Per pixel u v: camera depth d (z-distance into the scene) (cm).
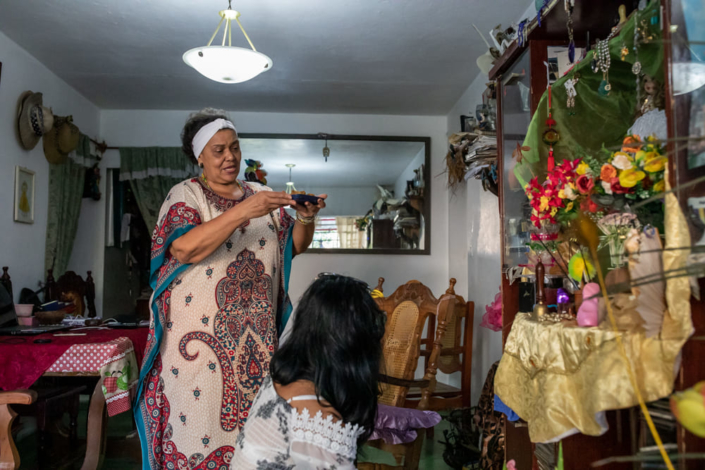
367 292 114
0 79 371
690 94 110
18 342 260
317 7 333
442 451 325
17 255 400
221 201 184
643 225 126
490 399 269
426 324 532
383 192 547
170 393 168
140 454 320
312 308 111
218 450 166
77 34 373
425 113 552
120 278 609
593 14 175
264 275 182
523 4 328
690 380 106
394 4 329
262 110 545
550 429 124
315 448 103
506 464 196
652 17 131
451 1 325
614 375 108
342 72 441
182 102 521
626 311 110
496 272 385
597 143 180
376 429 225
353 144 550
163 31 367
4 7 335
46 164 441
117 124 544
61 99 461
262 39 379
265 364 173
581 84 175
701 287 107
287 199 167
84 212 536
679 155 107
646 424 123
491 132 259
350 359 107
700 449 103
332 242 544
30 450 326
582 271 145
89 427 262
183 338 169
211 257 174
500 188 219
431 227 547
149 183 535
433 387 334
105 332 289
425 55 406
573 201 135
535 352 136
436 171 554
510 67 213
